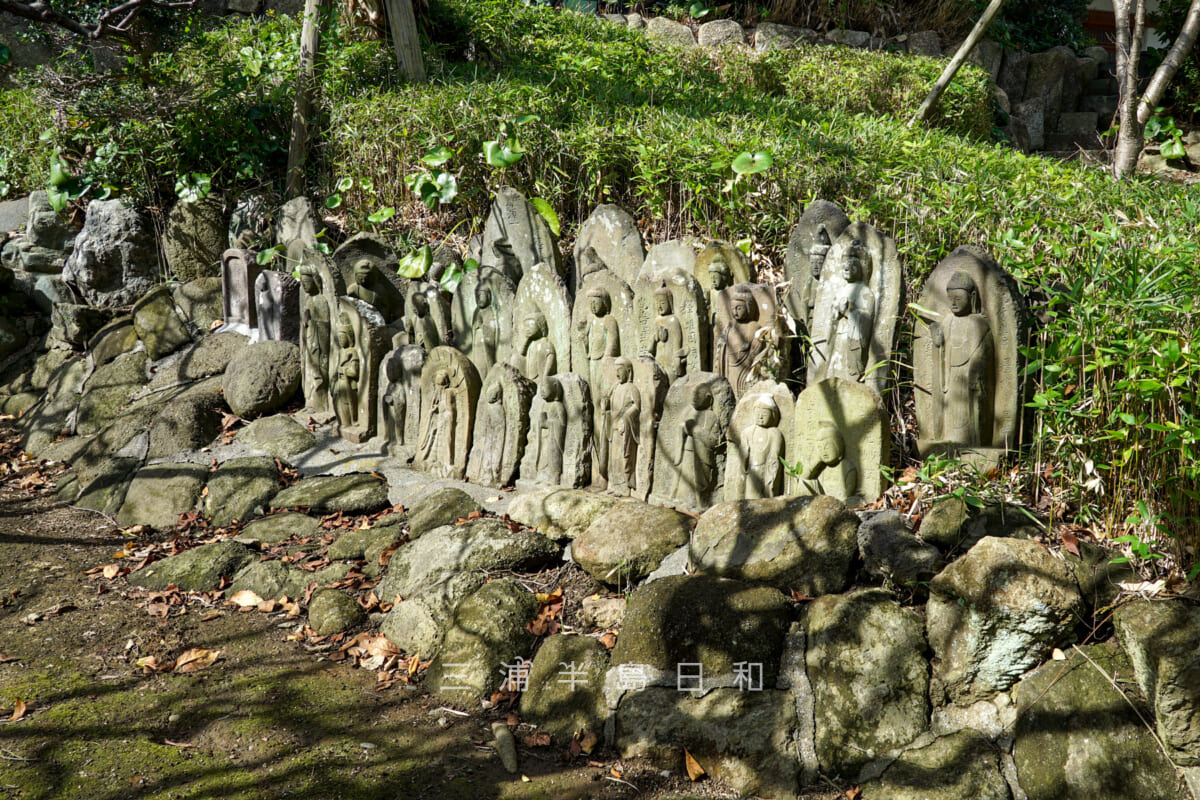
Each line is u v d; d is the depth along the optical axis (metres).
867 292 3.87
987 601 2.88
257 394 5.64
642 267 4.72
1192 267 3.23
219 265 7.12
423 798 2.78
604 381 4.33
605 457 4.23
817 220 4.08
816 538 3.25
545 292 4.70
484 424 4.61
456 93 6.34
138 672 3.49
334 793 2.79
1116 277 3.38
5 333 7.36
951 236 4.36
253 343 5.91
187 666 3.54
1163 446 2.94
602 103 6.50
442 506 4.29
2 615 3.94
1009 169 5.78
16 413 6.90
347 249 5.94
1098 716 2.69
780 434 3.69
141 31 7.00
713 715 2.96
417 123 6.05
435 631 3.55
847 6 10.55
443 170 5.68
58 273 7.54
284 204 6.54
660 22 10.13
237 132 7.02
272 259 6.30
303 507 4.66
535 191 5.67
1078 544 3.09
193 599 4.07
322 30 7.04
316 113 6.89
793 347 4.12
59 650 3.64
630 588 3.58
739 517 3.46
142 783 2.84
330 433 5.41
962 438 3.61
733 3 10.70
